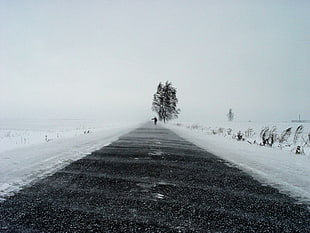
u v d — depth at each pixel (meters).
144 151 9.30
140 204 3.76
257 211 3.62
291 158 8.78
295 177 5.79
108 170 6.03
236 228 3.03
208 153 9.33
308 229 3.07
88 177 5.33
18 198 3.96
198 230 2.94
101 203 3.77
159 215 3.35
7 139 17.23
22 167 6.24
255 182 5.26
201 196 4.23
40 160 7.21
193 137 16.94
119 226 2.98
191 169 6.38
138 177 5.42
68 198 3.98
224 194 4.38
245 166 6.99
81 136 16.20
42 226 2.96
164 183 4.98
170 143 12.42
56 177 5.29
